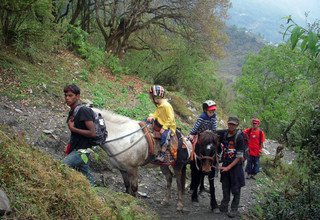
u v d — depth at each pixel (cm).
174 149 734
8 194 382
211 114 818
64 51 1723
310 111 1406
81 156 528
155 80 2836
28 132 874
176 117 1673
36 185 413
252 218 819
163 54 2880
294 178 1076
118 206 526
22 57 1262
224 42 2591
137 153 708
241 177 792
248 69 2975
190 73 2853
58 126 958
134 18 2277
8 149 421
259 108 2797
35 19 1219
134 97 1603
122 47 2506
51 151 854
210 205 853
